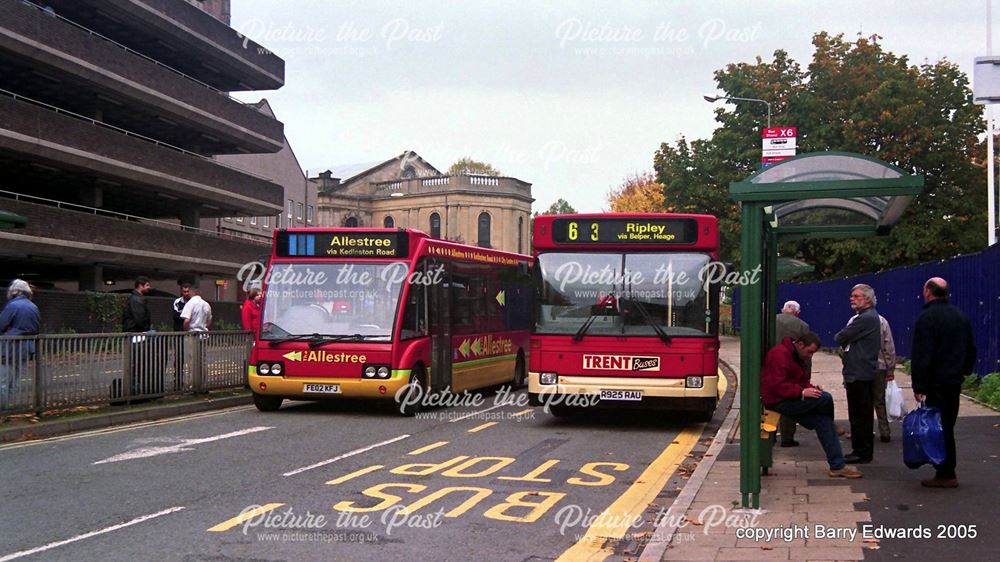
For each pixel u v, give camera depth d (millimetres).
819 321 34969
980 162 39250
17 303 13367
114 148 37250
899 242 38312
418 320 15617
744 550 6578
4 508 8078
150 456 10859
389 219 73562
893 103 37844
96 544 6898
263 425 13859
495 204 71188
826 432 9281
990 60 15992
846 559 6277
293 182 65812
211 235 44281
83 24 39625
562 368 13797
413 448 11703
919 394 8547
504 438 12773
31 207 32906
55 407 13383
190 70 47125
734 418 15039
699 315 13586
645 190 70062
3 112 31547
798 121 40156
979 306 16984
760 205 7891
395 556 6676
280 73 50906
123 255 37875
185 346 16172
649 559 6379
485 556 6719
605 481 9656
